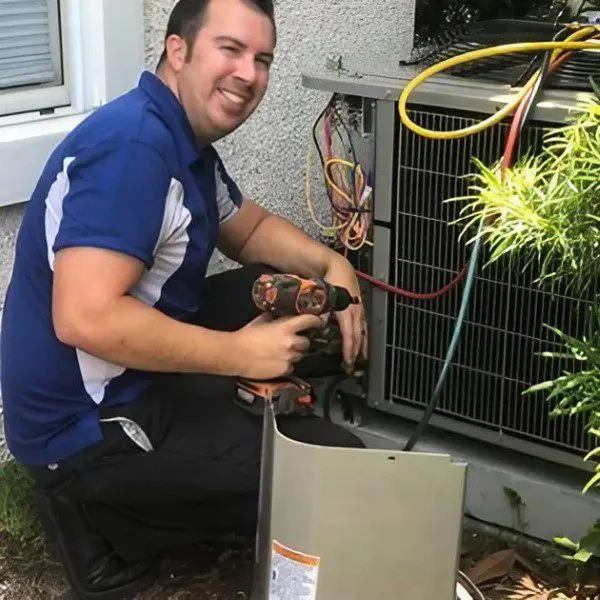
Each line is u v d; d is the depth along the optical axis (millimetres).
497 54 1930
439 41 2537
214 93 1697
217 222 1914
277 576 1552
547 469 2104
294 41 2689
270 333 1703
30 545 2031
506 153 1768
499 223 1687
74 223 1572
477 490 2148
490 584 1956
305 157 2822
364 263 2174
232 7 1664
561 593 1927
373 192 2096
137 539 1852
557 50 1877
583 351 1687
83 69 2199
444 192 1997
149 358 1613
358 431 2305
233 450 1740
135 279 1608
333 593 1519
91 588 1840
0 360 1807
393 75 2123
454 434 2262
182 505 1826
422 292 2094
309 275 2082
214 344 1660
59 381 1700
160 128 1638
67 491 1779
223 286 2129
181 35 1697
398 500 1484
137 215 1581
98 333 1567
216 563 1987
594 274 1690
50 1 2154
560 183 1584
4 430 1994
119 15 2186
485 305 2021
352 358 1982
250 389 1736
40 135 2111
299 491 1495
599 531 1864
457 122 1934
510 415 2061
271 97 2654
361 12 2947
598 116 1627
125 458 1723
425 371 2154
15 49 2113
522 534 2109
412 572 1517
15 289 1759
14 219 2121
